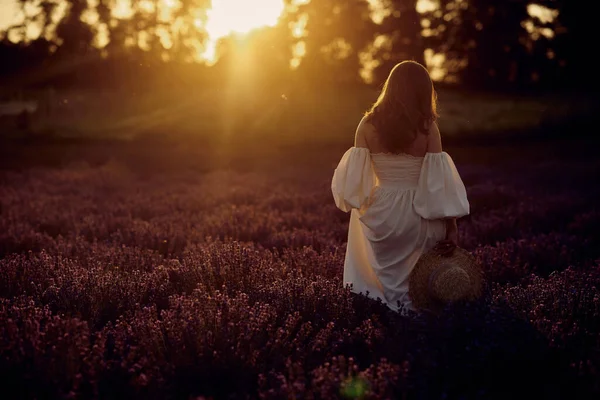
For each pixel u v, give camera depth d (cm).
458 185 392
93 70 2811
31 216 876
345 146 2469
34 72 2794
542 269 554
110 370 292
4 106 2744
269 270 457
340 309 379
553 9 3139
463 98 3023
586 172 1271
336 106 2797
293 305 385
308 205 1009
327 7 3066
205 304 349
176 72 2817
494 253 550
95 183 1372
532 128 2720
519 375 294
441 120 2778
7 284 442
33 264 477
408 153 394
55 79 2802
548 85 3127
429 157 390
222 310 341
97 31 2873
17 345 297
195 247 606
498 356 298
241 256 477
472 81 3191
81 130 2742
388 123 387
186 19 2839
